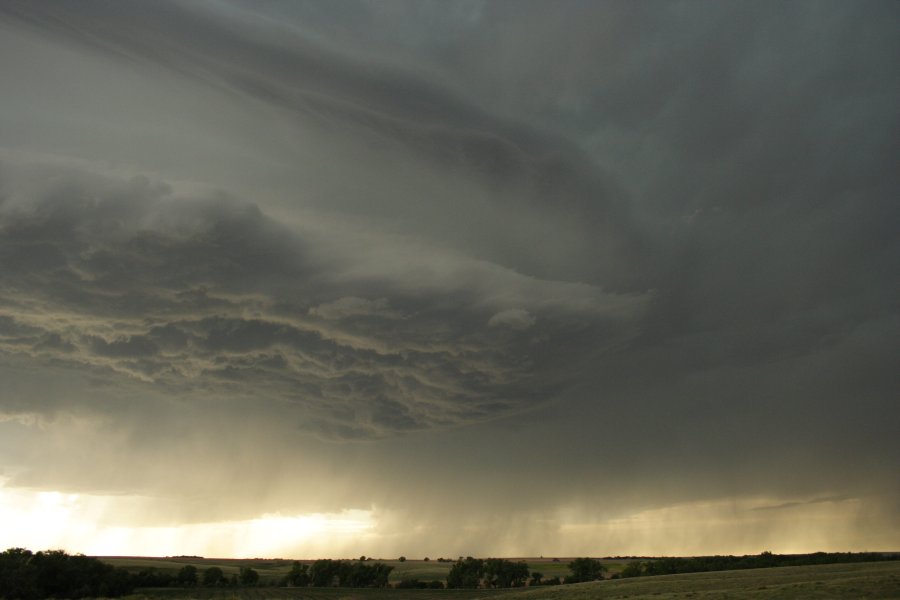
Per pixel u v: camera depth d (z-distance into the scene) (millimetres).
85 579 114750
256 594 131125
